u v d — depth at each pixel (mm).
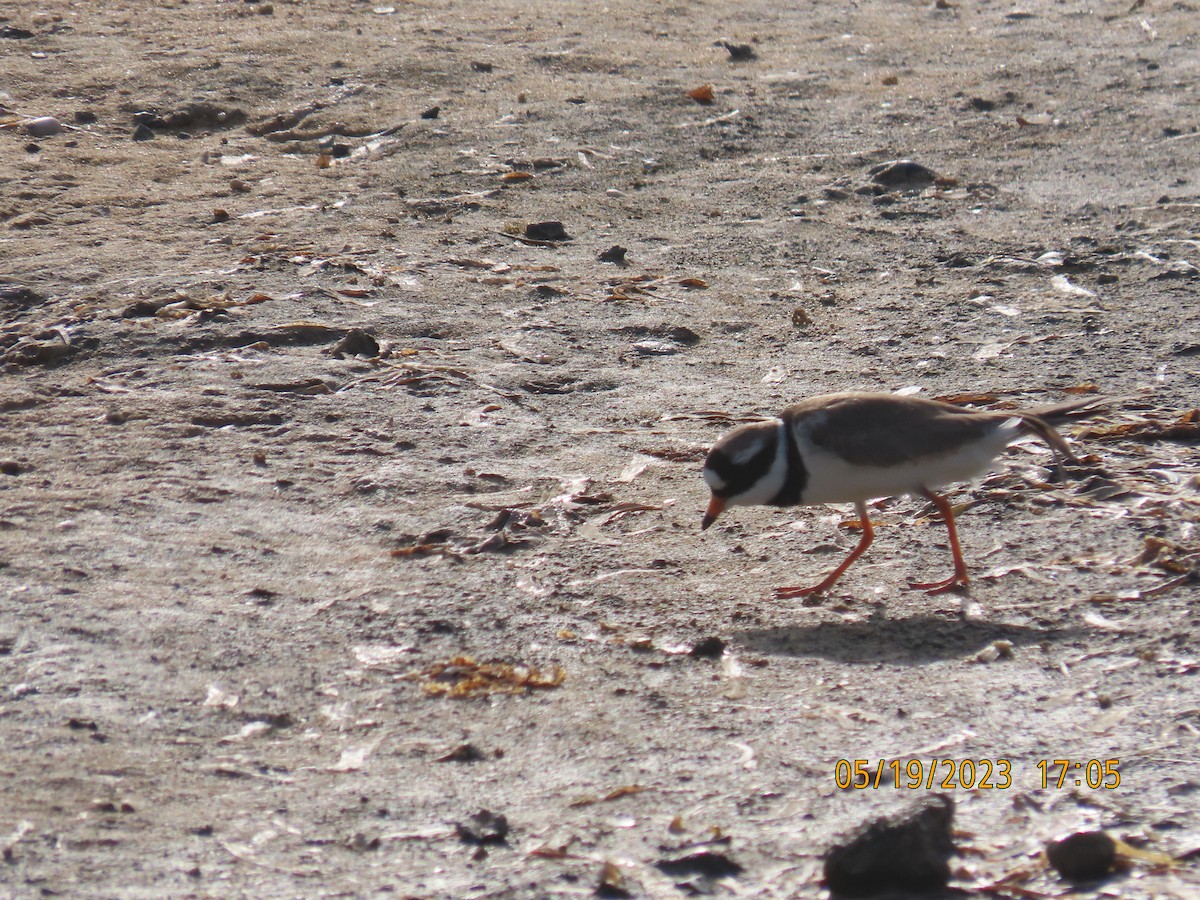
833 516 10641
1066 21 28141
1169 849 6539
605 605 9133
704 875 6375
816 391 12938
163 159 20188
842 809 6863
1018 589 9305
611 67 24609
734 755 7352
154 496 10500
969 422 9008
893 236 17625
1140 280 15984
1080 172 19984
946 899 6211
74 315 14195
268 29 26359
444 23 27234
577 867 6414
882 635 8734
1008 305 15258
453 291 15383
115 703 7727
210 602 8953
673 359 13828
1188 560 9516
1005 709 7805
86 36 25891
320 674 8156
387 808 6871
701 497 10875
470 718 7750
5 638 8352
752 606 9141
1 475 10789
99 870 6281
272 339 13773
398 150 20516
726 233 17641
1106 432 11859
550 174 19594
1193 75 24250
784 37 27188
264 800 6910
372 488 10820
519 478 11117
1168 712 7719
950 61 25562
